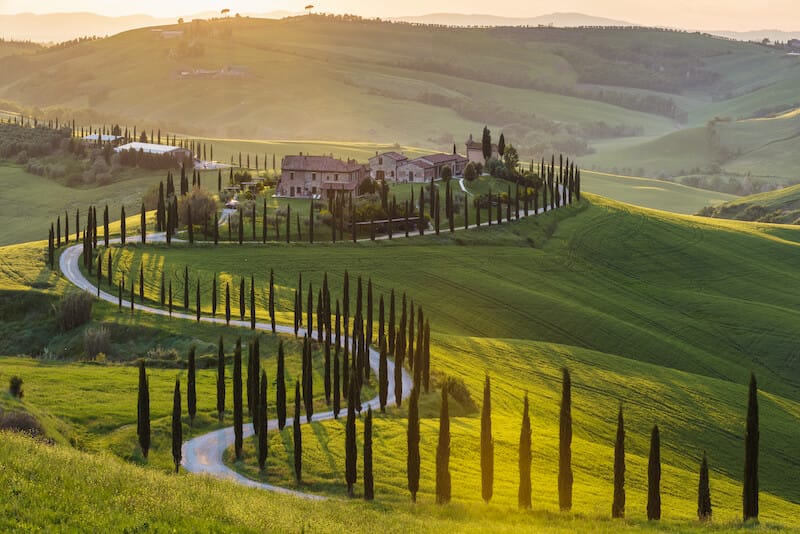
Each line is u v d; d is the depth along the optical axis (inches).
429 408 6353.3
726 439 7691.9
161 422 5600.4
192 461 5088.6
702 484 4453.7
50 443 4628.4
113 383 6481.3
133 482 3218.5
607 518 4301.2
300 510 3634.4
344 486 4758.9
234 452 5241.1
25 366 7017.7
